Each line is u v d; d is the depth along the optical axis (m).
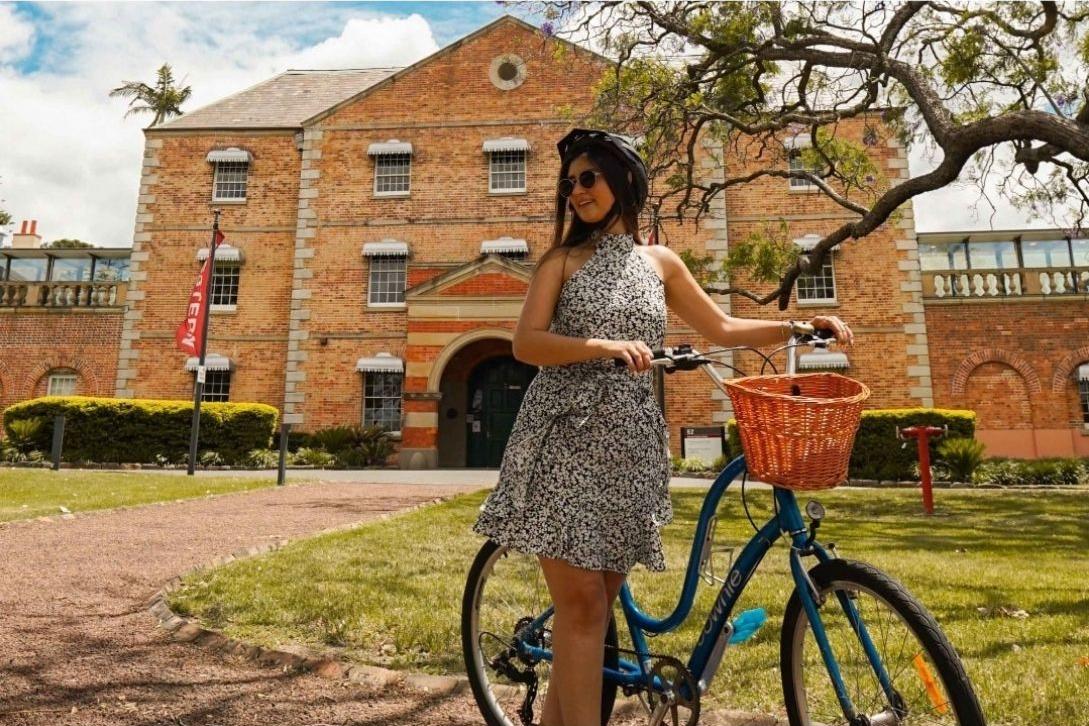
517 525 1.96
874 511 9.26
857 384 1.88
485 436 20.11
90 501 8.66
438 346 18.52
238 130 21.50
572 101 20.78
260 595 4.14
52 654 3.24
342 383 19.83
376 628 3.59
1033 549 6.20
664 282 2.23
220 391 20.27
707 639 2.03
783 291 10.66
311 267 20.45
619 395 1.98
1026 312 18.80
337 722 2.58
